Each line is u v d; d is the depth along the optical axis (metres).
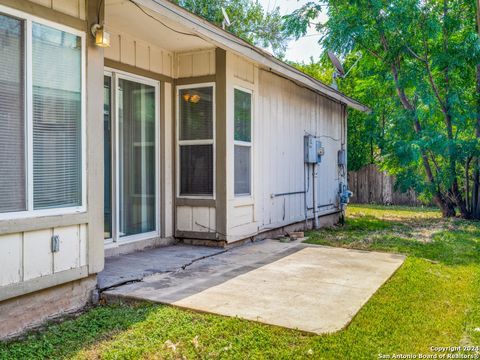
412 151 10.49
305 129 9.00
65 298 3.49
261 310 3.40
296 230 8.56
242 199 6.46
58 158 3.42
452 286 4.38
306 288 4.04
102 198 3.79
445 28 10.77
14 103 3.12
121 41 5.33
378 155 15.89
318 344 2.83
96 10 3.73
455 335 3.10
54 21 3.38
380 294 3.94
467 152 10.51
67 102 3.50
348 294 3.86
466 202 11.34
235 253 5.73
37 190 3.26
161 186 6.07
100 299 3.75
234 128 6.28
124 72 5.38
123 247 5.43
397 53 10.90
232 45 5.54
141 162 5.75
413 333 3.10
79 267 3.56
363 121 15.24
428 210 13.79
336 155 10.91
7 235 3.01
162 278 4.34
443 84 11.34
